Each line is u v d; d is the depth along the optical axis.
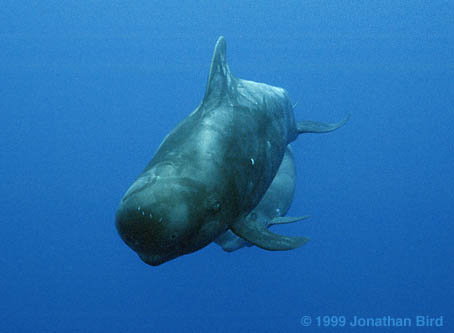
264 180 5.20
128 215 3.55
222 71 4.68
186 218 3.74
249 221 4.84
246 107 4.98
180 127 4.40
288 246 4.66
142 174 3.92
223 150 4.23
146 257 3.90
